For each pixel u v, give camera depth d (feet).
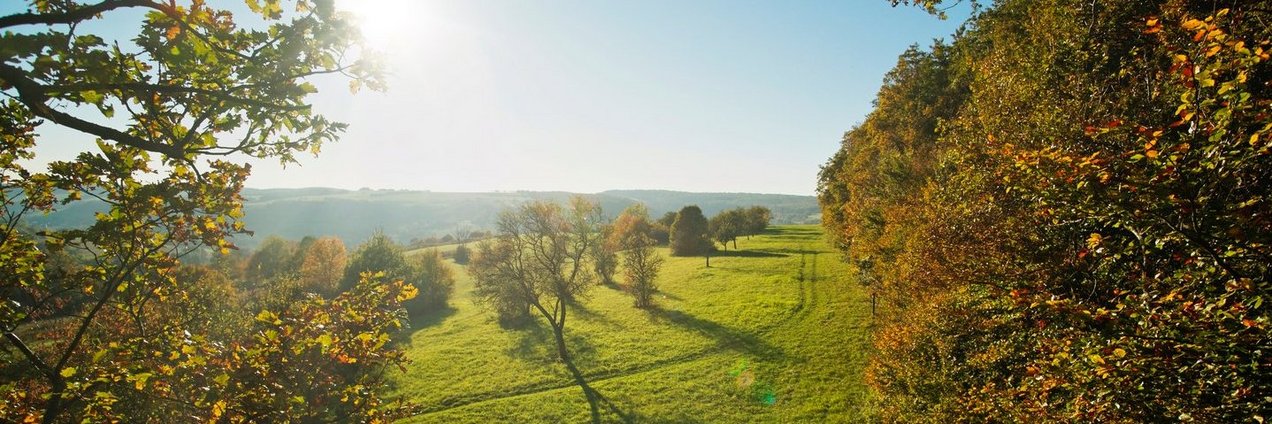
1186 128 29.09
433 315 211.20
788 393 101.96
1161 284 25.54
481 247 152.46
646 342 143.74
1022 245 42.65
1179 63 18.72
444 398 116.26
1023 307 40.63
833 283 177.47
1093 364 23.43
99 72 13.94
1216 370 20.85
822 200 258.57
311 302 27.02
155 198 19.89
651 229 374.02
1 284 17.94
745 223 391.04
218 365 23.86
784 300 164.14
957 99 137.59
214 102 16.94
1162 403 22.20
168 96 16.72
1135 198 19.99
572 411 105.50
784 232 402.11
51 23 13.21
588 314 184.14
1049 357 32.01
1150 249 22.65
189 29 14.74
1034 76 48.26
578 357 137.39
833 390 99.66
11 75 12.59
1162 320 21.49
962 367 58.03
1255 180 19.94
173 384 22.31
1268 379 19.88
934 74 153.89
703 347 134.51
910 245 66.08
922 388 61.93
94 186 18.75
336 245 235.40
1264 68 24.79
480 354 147.13
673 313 170.50
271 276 283.38
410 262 224.33
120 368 19.77
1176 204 18.67
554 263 143.54
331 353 25.25
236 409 22.71
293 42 15.96
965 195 47.24
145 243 21.29
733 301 174.09
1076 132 36.22
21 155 18.78
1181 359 21.47
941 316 60.18
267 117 17.60
